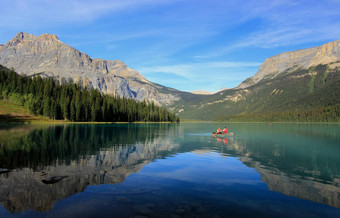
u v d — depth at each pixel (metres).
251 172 25.95
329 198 17.97
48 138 56.38
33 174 23.08
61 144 46.28
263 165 30.05
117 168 26.59
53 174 23.22
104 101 191.25
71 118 164.12
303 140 63.06
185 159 33.44
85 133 75.69
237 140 62.56
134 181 21.50
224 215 14.42
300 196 18.34
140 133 84.06
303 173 26.03
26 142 47.31
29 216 13.91
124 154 36.66
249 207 15.87
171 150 42.56
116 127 124.06
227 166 28.92
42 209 14.91
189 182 21.50
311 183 22.06
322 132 96.94
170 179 22.42
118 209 15.02
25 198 16.72
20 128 90.00
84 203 15.96
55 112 160.00
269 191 19.41
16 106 166.88
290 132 97.44
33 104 158.50
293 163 31.69
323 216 14.75
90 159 31.44
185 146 48.59
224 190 19.36
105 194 17.81
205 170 26.52
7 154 33.75
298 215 14.77
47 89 186.12
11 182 20.34
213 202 16.59
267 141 60.34
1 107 156.25
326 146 50.31
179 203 16.27
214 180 22.36
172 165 28.98
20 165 26.89
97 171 24.91
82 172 24.28
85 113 170.50
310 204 16.70
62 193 17.88
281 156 37.31
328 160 34.25
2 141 48.12
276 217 14.41
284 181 22.58
